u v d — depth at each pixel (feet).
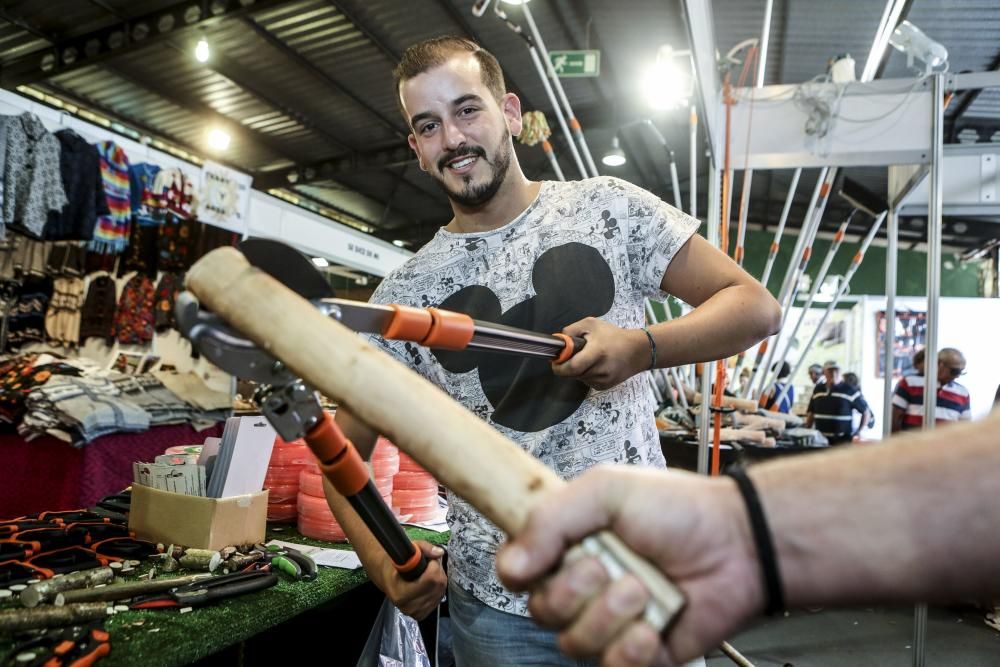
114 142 9.93
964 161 9.78
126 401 8.58
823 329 24.76
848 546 0.99
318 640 6.34
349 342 1.34
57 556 4.00
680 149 24.62
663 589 1.01
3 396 7.89
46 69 17.83
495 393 3.47
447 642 7.07
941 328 21.26
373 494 1.92
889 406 8.91
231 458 4.54
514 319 3.41
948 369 13.62
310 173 26.13
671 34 16.42
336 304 1.71
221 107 21.34
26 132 8.79
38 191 8.83
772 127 7.22
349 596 6.31
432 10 16.17
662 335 2.75
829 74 8.11
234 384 12.51
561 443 3.27
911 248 28.81
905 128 6.91
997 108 18.28
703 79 6.04
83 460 7.79
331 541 5.19
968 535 0.97
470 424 1.25
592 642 1.01
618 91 20.11
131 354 11.85
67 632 2.93
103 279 11.96
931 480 1.00
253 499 4.65
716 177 7.21
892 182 9.12
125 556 4.20
